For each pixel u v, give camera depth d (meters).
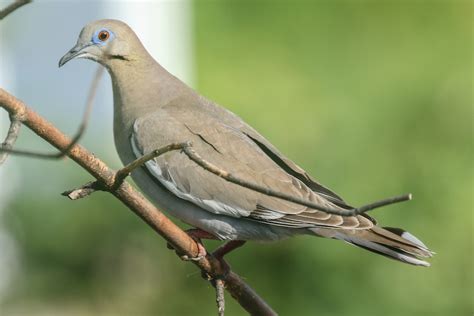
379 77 16.70
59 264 15.05
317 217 8.32
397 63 17.09
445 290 13.55
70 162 14.65
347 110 15.44
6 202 15.07
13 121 6.06
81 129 5.65
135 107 9.03
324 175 14.18
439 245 13.68
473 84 15.84
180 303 14.52
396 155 14.70
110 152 15.30
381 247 8.04
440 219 13.83
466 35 17.55
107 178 6.50
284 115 15.66
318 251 13.48
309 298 13.52
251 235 8.60
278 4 18.52
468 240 13.73
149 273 14.70
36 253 15.05
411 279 13.49
